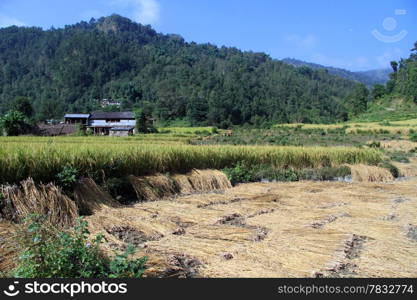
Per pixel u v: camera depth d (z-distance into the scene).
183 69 148.50
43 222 5.86
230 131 80.56
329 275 5.23
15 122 49.62
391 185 15.12
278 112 118.44
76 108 129.50
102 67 161.12
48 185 8.29
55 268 4.47
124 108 121.06
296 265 5.45
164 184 11.62
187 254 5.87
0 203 7.48
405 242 6.79
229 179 14.10
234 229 7.33
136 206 9.70
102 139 32.97
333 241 6.52
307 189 13.54
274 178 16.23
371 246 6.50
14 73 167.12
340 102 140.25
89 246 4.77
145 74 157.62
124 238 6.82
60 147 10.41
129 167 11.48
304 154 18.78
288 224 7.83
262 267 5.38
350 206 10.10
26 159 8.64
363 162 20.44
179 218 8.34
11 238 5.58
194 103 110.00
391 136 60.06
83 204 8.88
